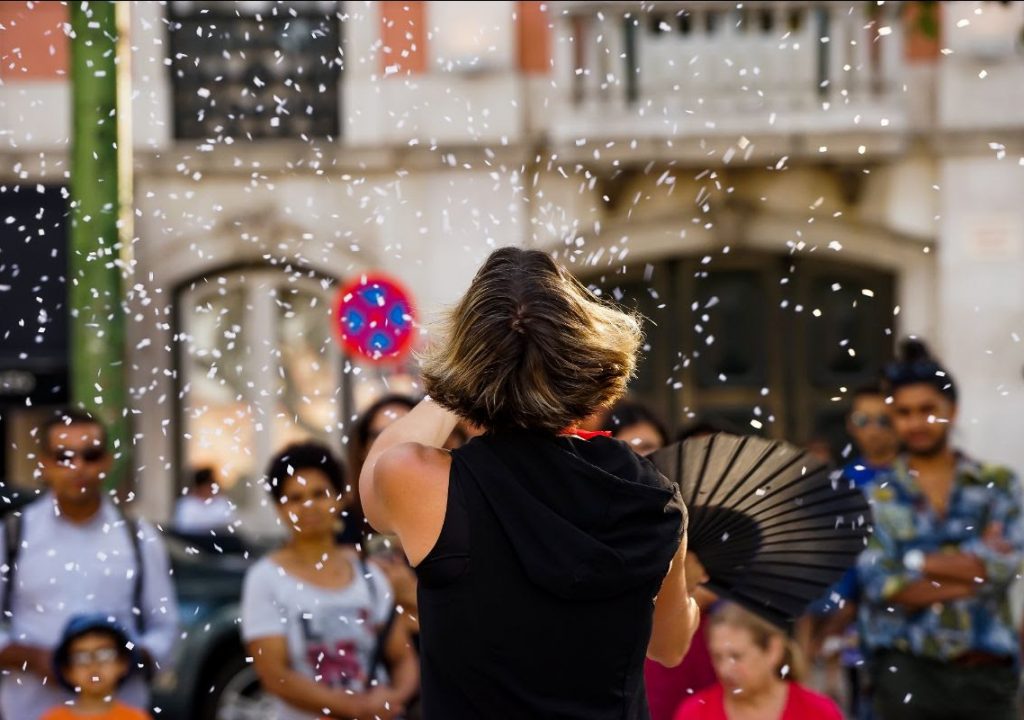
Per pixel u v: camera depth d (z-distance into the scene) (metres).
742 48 21.42
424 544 4.23
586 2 20.97
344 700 8.09
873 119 21.06
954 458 8.87
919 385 8.73
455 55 21.23
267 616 8.20
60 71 19.84
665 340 22.05
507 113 21.25
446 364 4.39
